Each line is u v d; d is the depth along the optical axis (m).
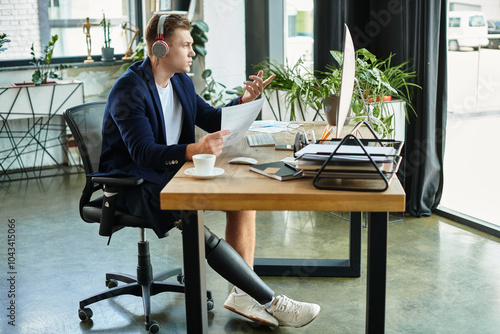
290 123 2.69
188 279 1.76
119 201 2.23
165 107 2.37
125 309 2.53
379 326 1.71
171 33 2.24
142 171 2.19
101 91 5.31
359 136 2.26
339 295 2.62
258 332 2.31
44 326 2.37
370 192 1.59
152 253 3.16
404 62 3.49
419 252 3.11
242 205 1.62
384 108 3.37
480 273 2.83
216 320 2.41
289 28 4.50
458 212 3.64
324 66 3.87
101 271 2.92
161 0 4.86
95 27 5.38
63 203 4.10
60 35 5.26
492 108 3.55
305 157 1.64
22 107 4.60
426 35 3.35
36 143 5.10
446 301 2.54
